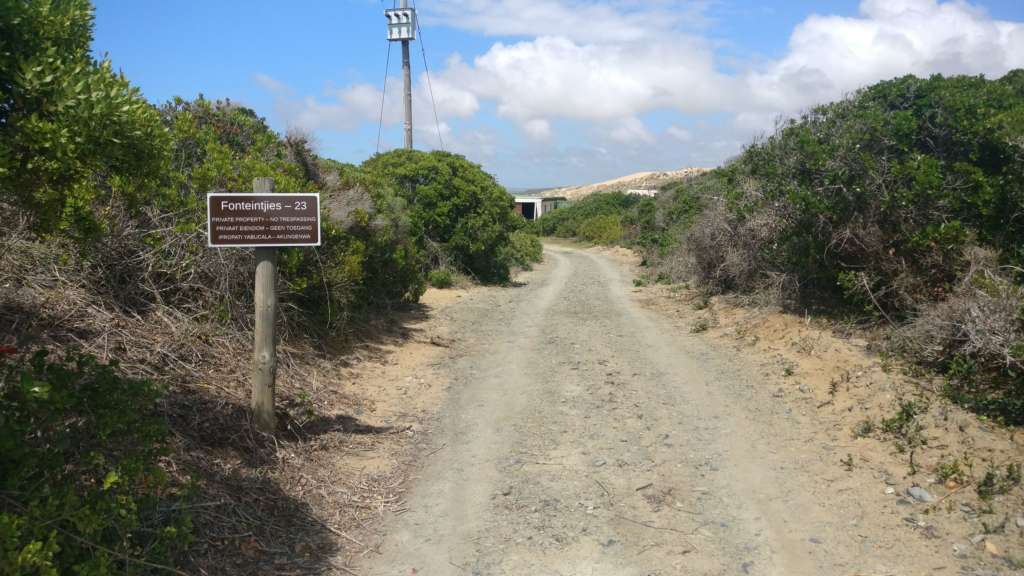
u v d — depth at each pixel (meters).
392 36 23.78
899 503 5.01
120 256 6.63
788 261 12.06
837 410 7.13
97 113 2.94
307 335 8.87
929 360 7.85
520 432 6.75
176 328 6.55
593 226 50.47
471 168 22.36
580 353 10.38
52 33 3.06
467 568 4.20
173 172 7.40
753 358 9.70
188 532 3.63
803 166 11.25
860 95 11.71
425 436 6.60
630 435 6.66
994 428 6.09
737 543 4.51
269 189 5.45
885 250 10.02
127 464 3.30
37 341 5.19
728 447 6.30
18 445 3.03
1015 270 8.31
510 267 26.27
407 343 10.78
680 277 18.84
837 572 4.14
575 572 4.16
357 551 4.36
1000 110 9.84
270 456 5.29
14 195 3.46
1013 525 4.55
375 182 14.30
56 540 2.96
